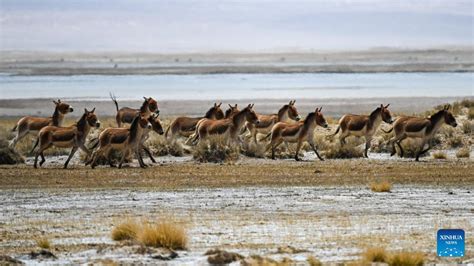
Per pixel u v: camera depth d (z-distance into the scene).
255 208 65.25
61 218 61.16
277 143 100.81
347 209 64.69
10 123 142.25
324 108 179.88
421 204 66.94
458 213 62.78
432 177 82.62
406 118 101.31
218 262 44.59
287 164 94.44
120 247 48.84
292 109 111.62
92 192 73.38
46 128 91.12
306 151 107.81
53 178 82.12
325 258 46.03
